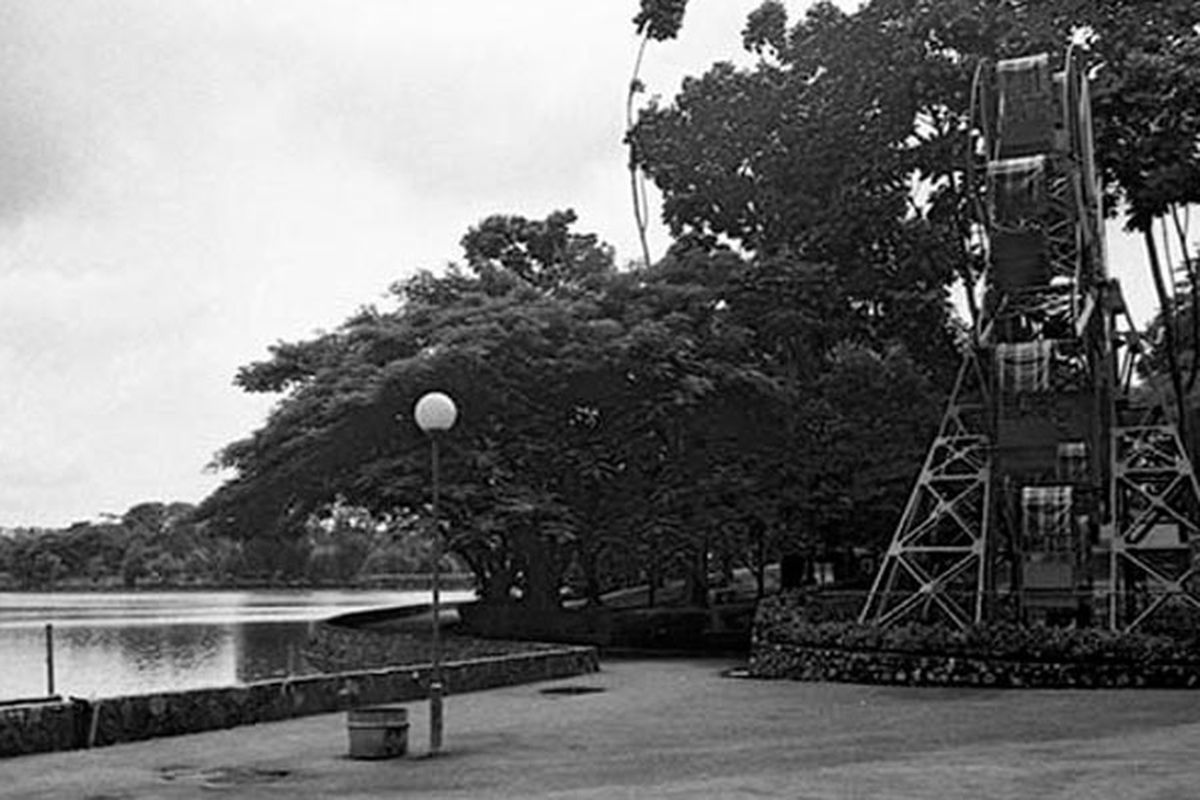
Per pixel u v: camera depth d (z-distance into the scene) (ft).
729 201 160.86
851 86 140.56
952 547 108.99
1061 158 106.63
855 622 105.19
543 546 152.15
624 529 146.41
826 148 143.33
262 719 76.13
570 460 142.82
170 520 469.57
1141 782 49.19
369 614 182.19
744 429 148.46
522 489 138.82
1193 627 94.68
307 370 162.71
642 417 142.61
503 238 205.77
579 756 62.49
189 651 174.19
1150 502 104.78
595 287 156.15
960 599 108.17
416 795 51.80
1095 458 102.99
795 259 150.82
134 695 69.62
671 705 84.64
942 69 134.41
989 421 105.60
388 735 62.03
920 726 71.51
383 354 149.59
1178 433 115.24
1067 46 124.47
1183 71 118.62
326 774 57.77
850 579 158.61
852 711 79.66
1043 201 102.78
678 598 207.00
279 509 159.74
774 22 161.68
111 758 62.69
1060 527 100.07
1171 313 165.07
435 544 66.54
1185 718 72.13
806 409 147.23
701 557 170.50
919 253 143.02
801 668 103.76
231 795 52.54
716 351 147.02
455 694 92.17
